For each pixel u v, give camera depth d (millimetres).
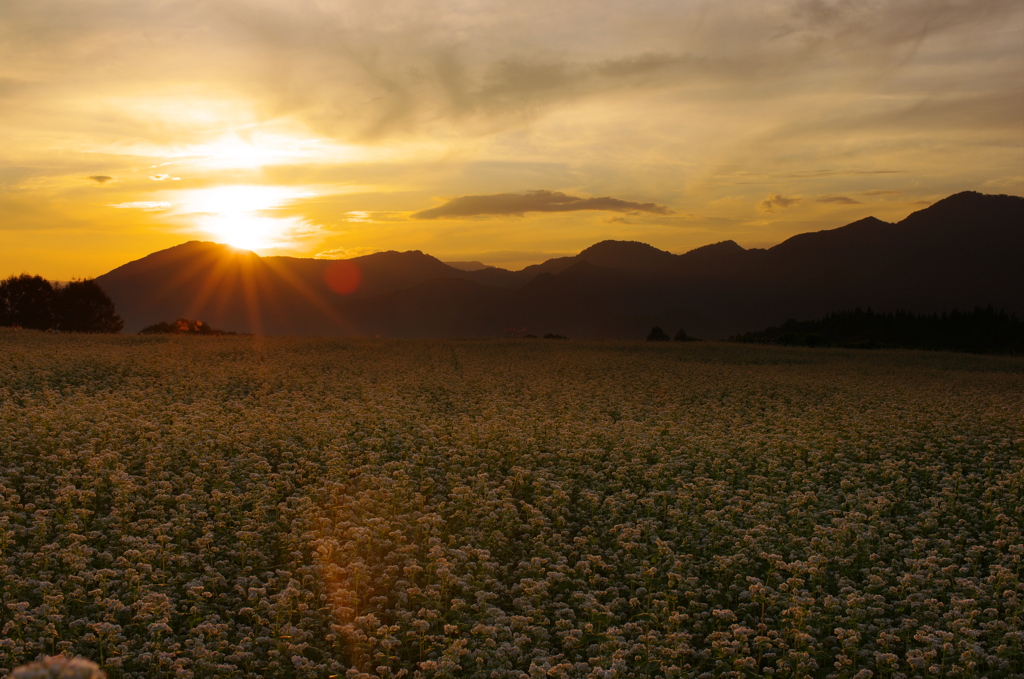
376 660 7895
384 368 31078
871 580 9258
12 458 12992
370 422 17875
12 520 10320
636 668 7582
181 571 9219
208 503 11570
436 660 7887
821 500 13156
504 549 10625
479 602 8648
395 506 11750
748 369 36531
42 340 36469
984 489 14055
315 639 8109
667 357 42375
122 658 7215
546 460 15344
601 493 13086
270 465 14023
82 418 15945
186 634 8180
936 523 11688
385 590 9438
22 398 18656
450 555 9930
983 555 11070
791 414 22328
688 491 12891
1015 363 45750
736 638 8172
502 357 38438
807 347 56312
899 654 8375
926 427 19562
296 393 22875
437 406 22047
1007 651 7672
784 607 9047
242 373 27438
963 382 32438
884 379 33000
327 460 14242
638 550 10383
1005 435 18672
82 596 8172
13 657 7039
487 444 16188
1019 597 9312
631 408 22422
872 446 16891
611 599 9359
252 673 7254
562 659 8039
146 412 18141
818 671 7965
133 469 13484
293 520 10828
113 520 10359
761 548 10461
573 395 24156
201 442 14711
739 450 16547
